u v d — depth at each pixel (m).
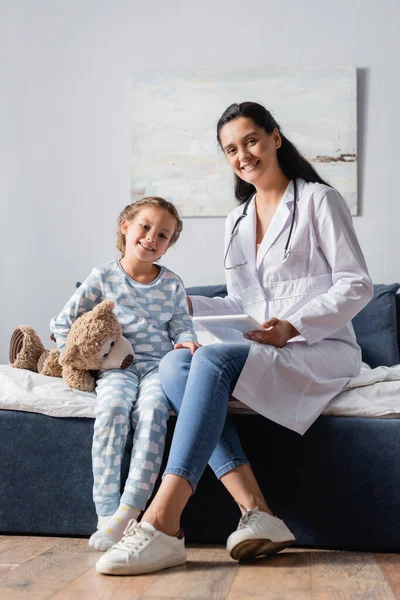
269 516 1.56
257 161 1.99
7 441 1.86
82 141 3.43
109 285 2.07
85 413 1.82
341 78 3.26
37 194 3.43
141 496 1.66
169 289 2.10
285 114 3.29
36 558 1.57
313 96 3.27
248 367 1.66
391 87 3.26
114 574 1.42
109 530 1.62
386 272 3.22
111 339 1.93
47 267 3.41
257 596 1.27
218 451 1.64
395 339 2.88
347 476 1.71
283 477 1.74
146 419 1.74
